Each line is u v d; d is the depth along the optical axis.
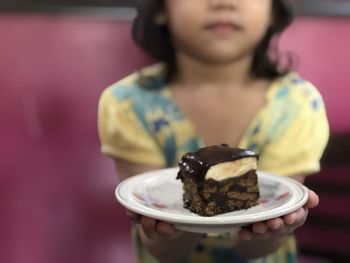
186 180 0.47
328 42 0.99
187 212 0.46
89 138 1.01
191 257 0.64
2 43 1.00
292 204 0.41
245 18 0.56
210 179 0.45
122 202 0.42
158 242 0.53
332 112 0.98
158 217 0.40
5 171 1.02
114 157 0.64
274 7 0.65
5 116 1.01
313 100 0.64
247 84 0.66
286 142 0.61
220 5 0.55
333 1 1.01
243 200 0.47
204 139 0.63
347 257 0.94
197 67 0.63
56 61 1.01
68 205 1.02
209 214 0.45
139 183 0.48
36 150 1.01
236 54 0.58
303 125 0.62
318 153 0.62
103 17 1.00
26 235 1.02
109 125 0.64
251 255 0.57
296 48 0.99
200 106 0.64
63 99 1.01
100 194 1.02
